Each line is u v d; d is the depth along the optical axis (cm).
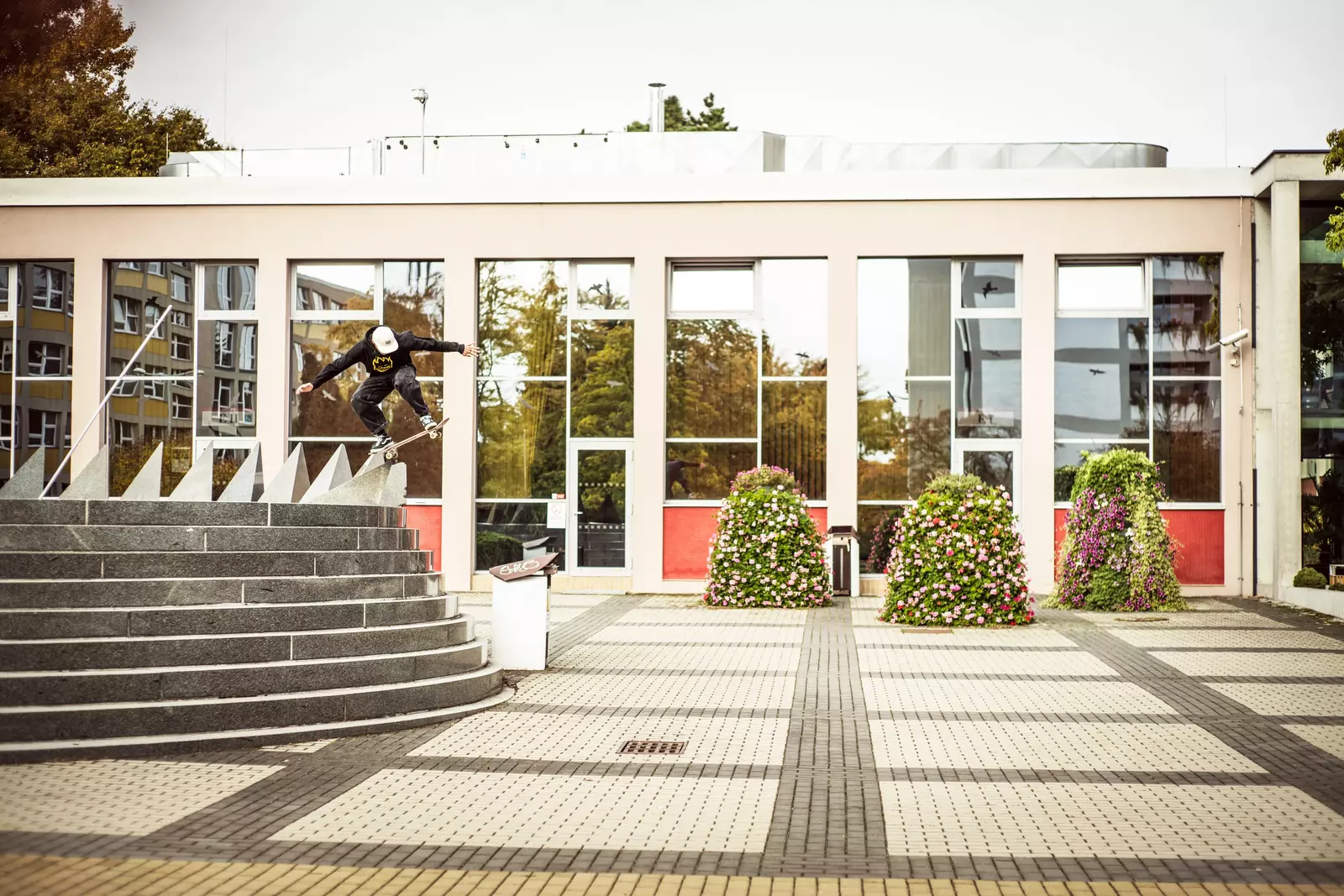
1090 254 2108
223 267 2255
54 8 3275
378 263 2234
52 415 2273
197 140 3450
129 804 711
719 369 2180
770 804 729
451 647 1076
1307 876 589
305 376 2241
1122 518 1836
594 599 2042
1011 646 1441
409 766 821
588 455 2200
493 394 2217
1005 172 2117
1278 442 1956
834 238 2148
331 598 1006
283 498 1150
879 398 2155
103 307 2250
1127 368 2120
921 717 1007
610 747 886
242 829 663
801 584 1894
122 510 995
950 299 2148
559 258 2195
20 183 2242
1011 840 653
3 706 831
